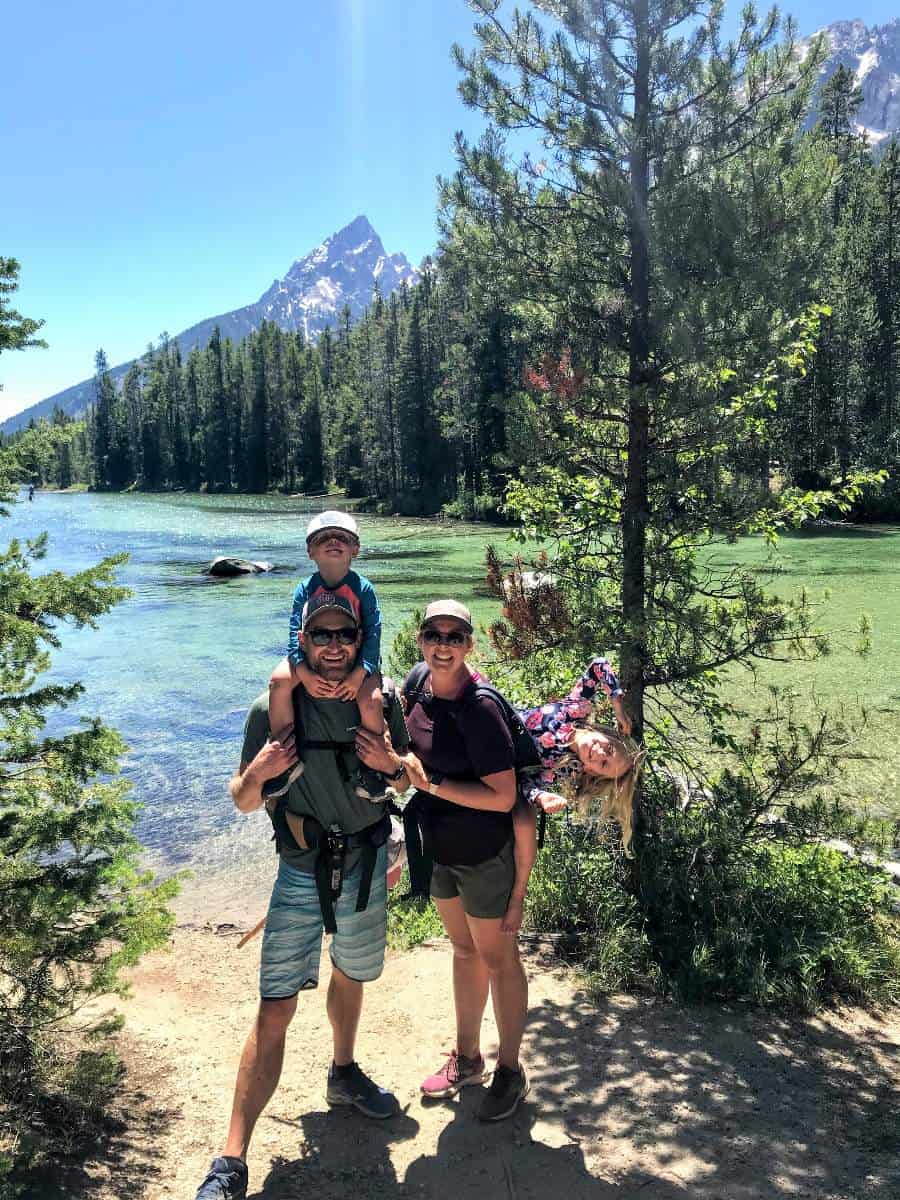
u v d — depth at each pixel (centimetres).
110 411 14475
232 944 544
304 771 296
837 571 2222
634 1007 420
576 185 546
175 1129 312
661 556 542
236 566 2692
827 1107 333
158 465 13662
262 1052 287
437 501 6375
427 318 6900
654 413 529
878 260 5200
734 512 522
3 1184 251
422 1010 415
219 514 6116
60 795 334
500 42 535
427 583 2355
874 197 5316
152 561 3112
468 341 5691
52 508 7131
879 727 977
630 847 513
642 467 546
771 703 1068
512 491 611
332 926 292
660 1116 325
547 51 528
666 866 510
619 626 520
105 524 5025
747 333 488
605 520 584
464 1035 344
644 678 537
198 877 689
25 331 328
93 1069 307
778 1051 380
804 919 490
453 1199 277
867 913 518
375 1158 299
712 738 565
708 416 510
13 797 333
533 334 591
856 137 3528
